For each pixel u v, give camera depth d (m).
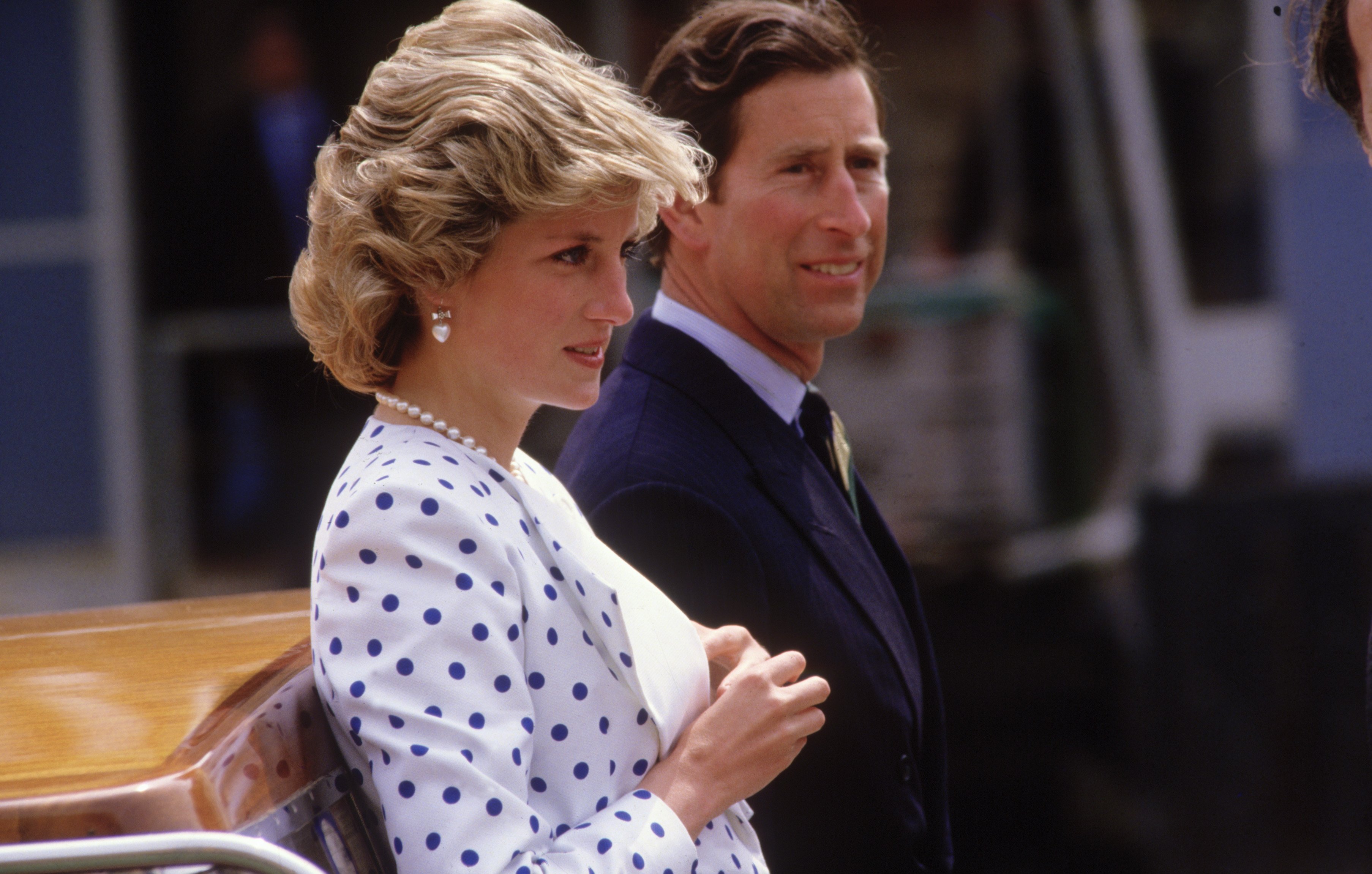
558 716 4.40
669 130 4.95
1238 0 20.42
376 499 4.24
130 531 21.22
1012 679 18.53
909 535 19.83
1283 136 19.91
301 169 21.22
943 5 20.94
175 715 4.31
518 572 4.36
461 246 4.40
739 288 6.91
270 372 21.33
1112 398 20.61
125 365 21.25
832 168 6.82
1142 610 16.45
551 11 20.53
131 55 21.08
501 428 4.77
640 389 6.79
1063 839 16.50
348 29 21.17
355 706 4.15
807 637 6.27
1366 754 15.55
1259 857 15.70
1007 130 20.98
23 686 4.78
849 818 6.33
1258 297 20.78
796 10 6.94
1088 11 20.86
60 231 21.30
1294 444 19.78
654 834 4.32
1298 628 15.77
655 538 6.07
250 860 3.56
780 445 6.78
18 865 3.50
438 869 3.95
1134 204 20.88
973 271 20.83
